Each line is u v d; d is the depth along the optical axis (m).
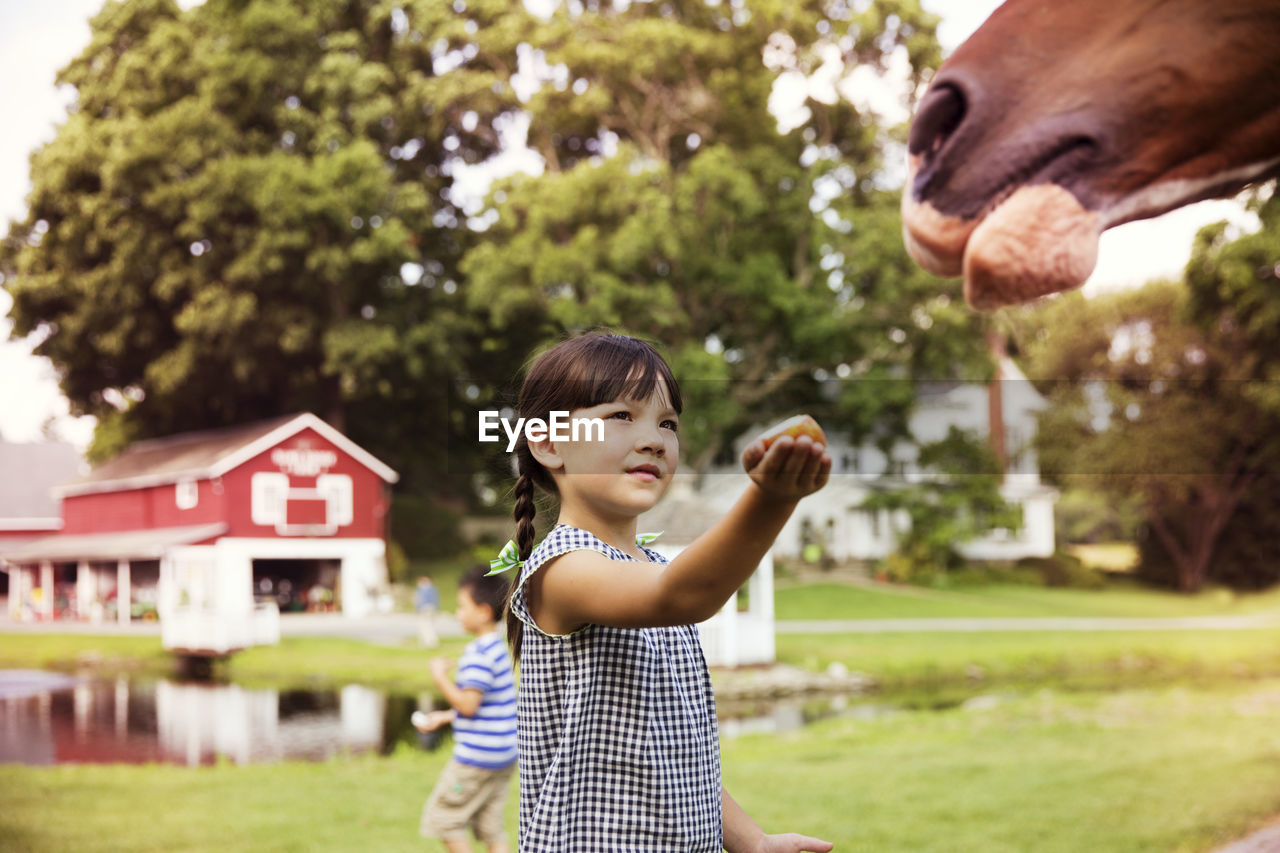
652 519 11.96
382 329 31.33
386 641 20.06
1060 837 5.26
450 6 31.73
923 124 1.12
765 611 15.76
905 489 30.36
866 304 24.91
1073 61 1.09
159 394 34.56
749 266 24.69
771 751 8.27
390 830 5.66
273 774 7.51
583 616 1.42
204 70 33.59
